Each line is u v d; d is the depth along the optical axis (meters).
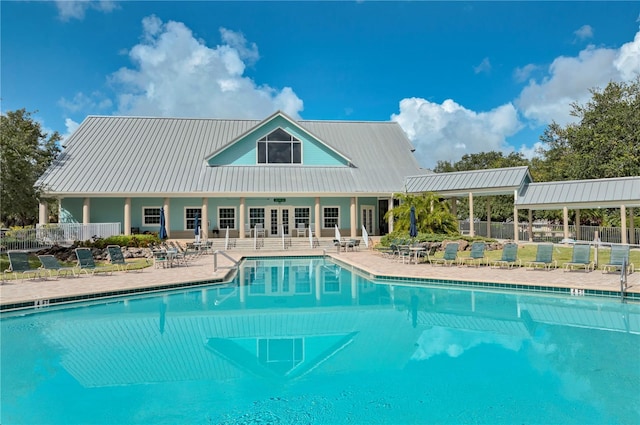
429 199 25.22
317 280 16.72
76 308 11.87
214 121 35.53
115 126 33.34
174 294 13.87
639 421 5.23
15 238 21.00
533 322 10.19
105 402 5.86
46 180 27.30
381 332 9.46
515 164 46.94
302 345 8.54
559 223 40.03
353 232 29.66
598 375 6.71
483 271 16.47
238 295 13.79
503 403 5.76
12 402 5.87
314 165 31.67
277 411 5.58
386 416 5.41
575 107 33.50
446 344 8.50
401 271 16.94
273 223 31.38
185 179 28.78
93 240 22.84
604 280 13.82
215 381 6.67
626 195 20.30
